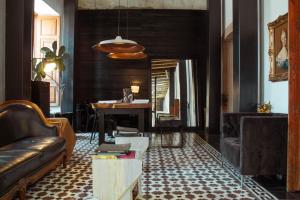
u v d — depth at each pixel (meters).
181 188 3.41
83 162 4.71
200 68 9.27
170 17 9.35
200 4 9.25
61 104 8.37
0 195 2.32
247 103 5.40
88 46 9.27
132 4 9.29
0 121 4.01
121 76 9.25
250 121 3.46
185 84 9.28
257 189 3.39
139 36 9.31
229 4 7.70
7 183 2.42
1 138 3.99
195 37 9.32
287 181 3.34
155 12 9.34
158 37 9.31
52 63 6.90
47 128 4.27
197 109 9.21
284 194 3.22
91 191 3.29
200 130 9.10
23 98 4.80
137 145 3.61
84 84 9.21
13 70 4.76
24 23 4.92
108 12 9.29
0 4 4.80
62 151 4.11
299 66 3.33
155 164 4.61
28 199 3.05
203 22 9.30
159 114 9.16
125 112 5.80
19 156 2.87
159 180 3.73
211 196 3.14
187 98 9.25
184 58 9.30
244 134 3.46
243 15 5.42
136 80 9.24
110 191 2.49
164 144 6.53
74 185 3.52
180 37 9.33
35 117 4.27
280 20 4.62
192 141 6.98
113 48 5.37
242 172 3.47
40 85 5.55
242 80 5.41
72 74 8.38
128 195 2.39
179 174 4.02
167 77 9.27
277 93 4.89
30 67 5.09
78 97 9.13
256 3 5.43
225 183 3.62
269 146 3.46
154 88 9.25
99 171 2.51
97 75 9.23
